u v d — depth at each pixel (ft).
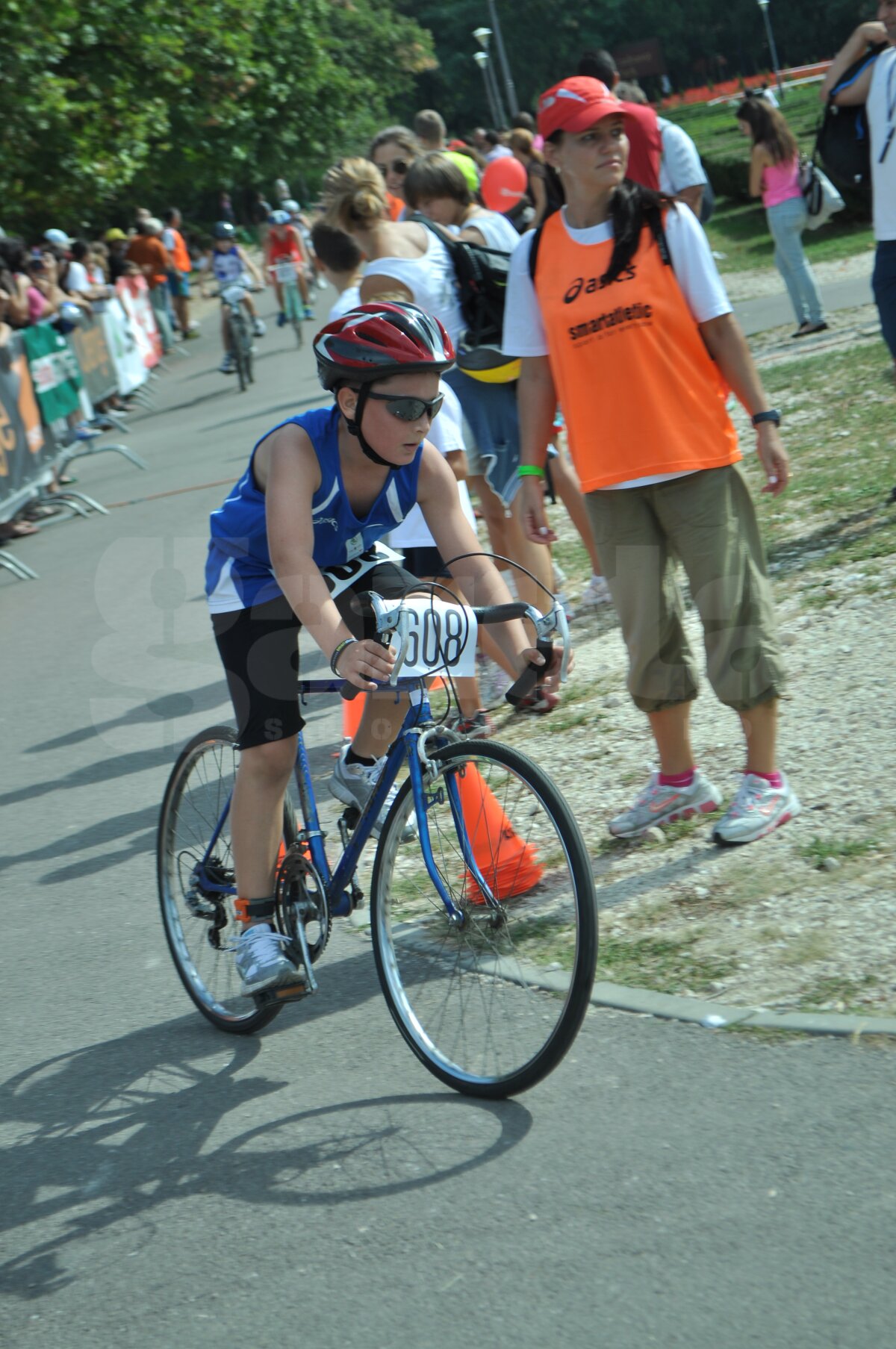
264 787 10.87
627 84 25.05
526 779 9.95
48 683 23.63
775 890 11.87
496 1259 8.26
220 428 48.85
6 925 14.73
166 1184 9.68
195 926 12.30
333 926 13.33
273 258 69.97
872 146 18.95
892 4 18.58
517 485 17.75
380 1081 10.57
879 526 20.15
